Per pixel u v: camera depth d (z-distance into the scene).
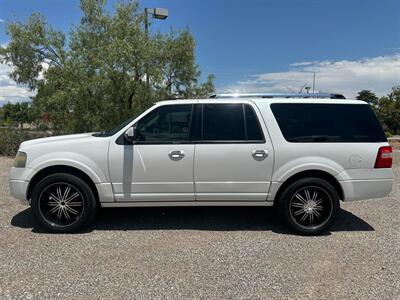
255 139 4.99
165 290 3.49
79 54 15.08
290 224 5.03
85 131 15.51
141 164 4.93
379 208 6.40
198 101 5.10
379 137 5.06
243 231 5.16
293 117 5.07
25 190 4.93
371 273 3.86
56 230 4.99
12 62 15.72
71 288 3.51
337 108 5.12
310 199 5.04
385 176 5.02
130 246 4.57
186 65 18.56
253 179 4.99
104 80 14.33
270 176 4.99
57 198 5.00
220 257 4.25
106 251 4.40
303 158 4.96
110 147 4.93
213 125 5.02
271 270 3.92
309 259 4.22
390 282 3.66
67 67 14.70
